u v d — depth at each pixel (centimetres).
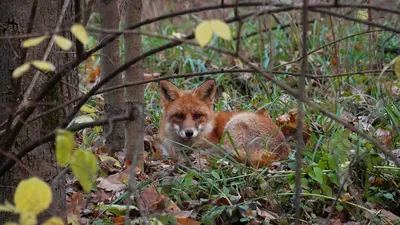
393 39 1841
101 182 1069
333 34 1652
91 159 548
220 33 512
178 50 1972
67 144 520
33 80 708
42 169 770
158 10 2347
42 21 775
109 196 1035
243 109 1579
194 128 1441
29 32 663
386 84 1534
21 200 482
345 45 1803
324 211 999
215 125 1507
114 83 1210
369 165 998
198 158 1230
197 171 1083
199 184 1021
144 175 1112
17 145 758
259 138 1230
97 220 910
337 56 1700
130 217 952
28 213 485
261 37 1695
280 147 1325
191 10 626
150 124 1561
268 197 981
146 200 970
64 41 508
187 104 1467
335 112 1315
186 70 1891
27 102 698
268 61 1769
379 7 606
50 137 652
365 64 1736
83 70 1969
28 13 764
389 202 1030
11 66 759
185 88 1778
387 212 988
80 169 544
